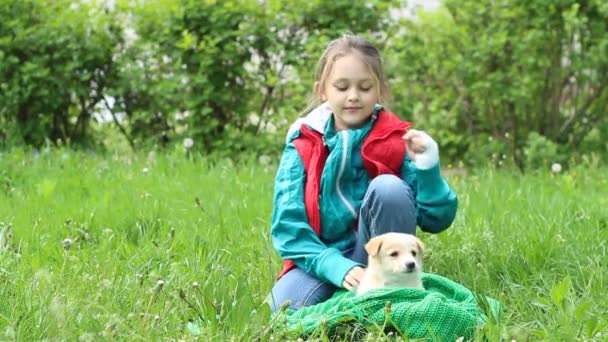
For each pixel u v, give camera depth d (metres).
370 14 9.79
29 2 10.41
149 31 10.02
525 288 5.43
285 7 9.84
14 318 4.54
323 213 5.07
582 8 9.99
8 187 8.26
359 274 4.81
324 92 5.30
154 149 9.81
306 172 5.17
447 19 10.26
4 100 10.21
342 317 4.47
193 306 4.69
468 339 4.48
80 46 10.10
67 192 7.89
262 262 5.88
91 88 10.45
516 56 9.92
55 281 5.13
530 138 9.99
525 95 9.88
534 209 7.01
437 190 5.07
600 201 7.57
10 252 5.79
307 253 5.00
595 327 4.46
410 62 10.03
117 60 10.00
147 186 8.02
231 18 9.77
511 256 5.97
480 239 6.20
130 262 5.73
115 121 10.34
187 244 6.15
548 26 9.96
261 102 10.08
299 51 9.71
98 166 9.01
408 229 4.87
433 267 5.83
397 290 4.50
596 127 10.38
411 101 10.33
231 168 8.87
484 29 10.17
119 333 4.30
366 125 5.18
